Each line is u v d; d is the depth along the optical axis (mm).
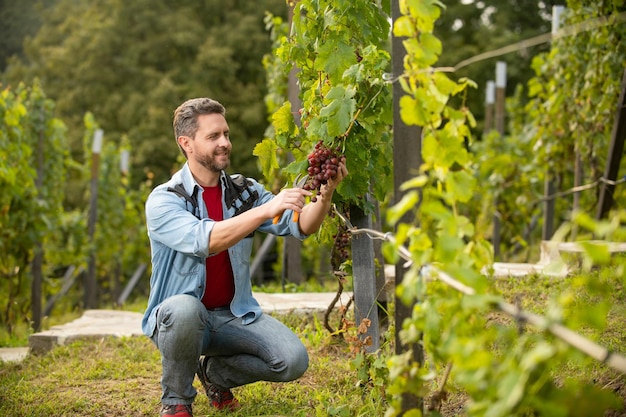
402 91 2527
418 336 2209
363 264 3832
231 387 3648
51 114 9617
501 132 9688
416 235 2080
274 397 3777
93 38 21906
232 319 3541
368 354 3590
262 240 17391
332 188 3324
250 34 20922
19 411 3768
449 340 1897
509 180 9727
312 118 3701
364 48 3586
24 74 22812
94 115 21328
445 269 2000
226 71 20484
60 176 10477
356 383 3707
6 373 4738
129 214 14203
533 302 4734
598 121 6820
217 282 3525
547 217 8008
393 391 2283
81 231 10844
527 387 1781
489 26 21109
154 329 3422
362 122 3439
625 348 3520
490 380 1749
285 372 3398
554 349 1638
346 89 3299
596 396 1708
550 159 7949
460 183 2174
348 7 3527
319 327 4902
